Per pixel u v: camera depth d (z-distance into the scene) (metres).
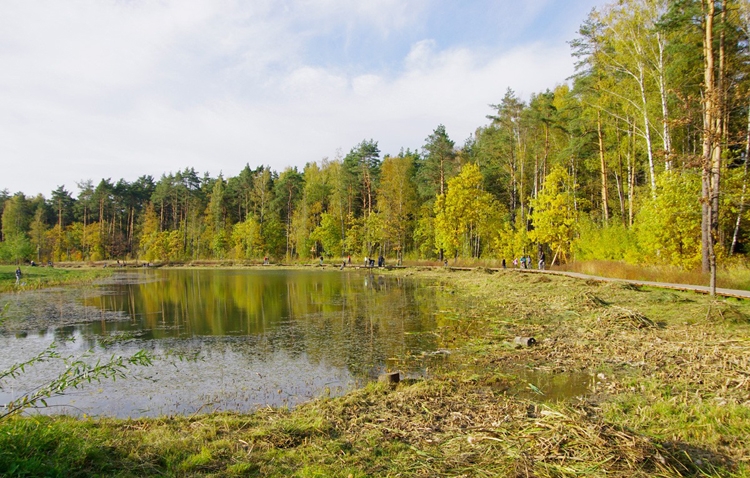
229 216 81.31
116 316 18.59
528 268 35.62
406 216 53.59
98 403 8.09
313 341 13.02
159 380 9.46
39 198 97.00
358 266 51.66
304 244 64.06
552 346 11.07
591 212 41.94
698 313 12.72
